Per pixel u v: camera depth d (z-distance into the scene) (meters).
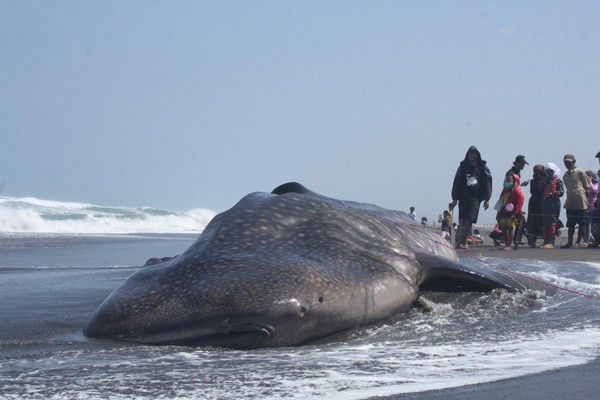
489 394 8.88
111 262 34.75
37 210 90.94
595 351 11.66
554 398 8.72
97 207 99.75
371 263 15.95
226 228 16.30
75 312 17.02
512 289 17.88
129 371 10.47
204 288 14.02
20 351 12.55
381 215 21.39
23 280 23.94
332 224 16.92
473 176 38.59
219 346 13.43
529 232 44.38
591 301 17.75
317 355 11.66
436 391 9.01
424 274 16.86
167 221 99.44
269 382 9.59
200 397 8.86
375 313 15.09
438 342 12.97
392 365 10.66
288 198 17.52
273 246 15.91
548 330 14.05
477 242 49.88
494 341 12.88
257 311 13.37
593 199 44.22
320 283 14.41
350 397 8.72
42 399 8.85
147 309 14.02
